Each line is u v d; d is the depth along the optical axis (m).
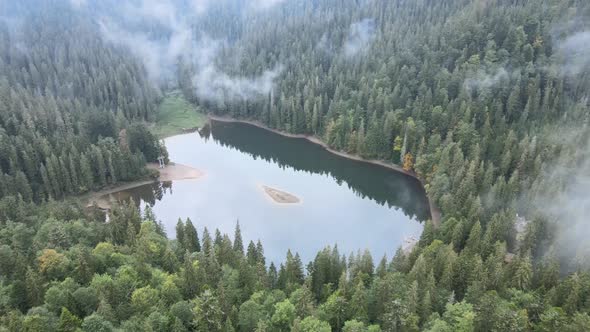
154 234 94.62
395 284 78.88
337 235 129.88
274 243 125.69
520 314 69.75
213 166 180.75
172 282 72.50
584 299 78.38
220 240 102.88
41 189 135.75
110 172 151.25
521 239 104.12
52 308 63.97
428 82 176.25
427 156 149.62
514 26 178.38
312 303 76.25
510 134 135.25
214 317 64.12
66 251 82.44
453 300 77.06
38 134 145.38
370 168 170.50
